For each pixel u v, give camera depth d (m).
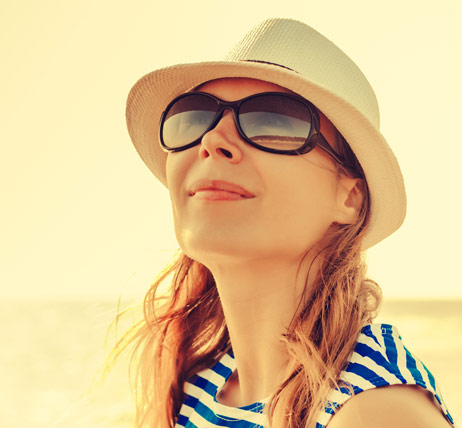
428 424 0.99
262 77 1.32
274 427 1.19
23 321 46.12
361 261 1.49
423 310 52.12
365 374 1.08
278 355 1.35
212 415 1.47
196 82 1.50
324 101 1.28
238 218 1.26
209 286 1.80
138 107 1.72
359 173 1.41
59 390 16.42
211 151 1.28
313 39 1.43
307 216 1.30
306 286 1.34
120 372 1.94
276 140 1.28
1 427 12.20
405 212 1.46
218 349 1.73
